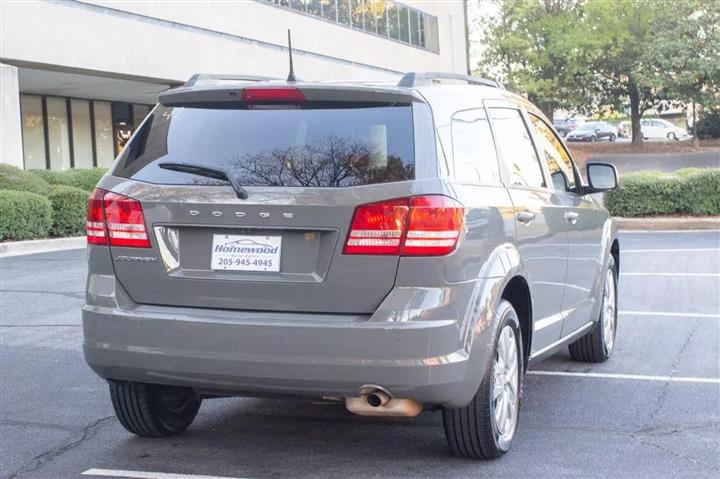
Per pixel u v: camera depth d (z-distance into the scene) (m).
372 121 4.53
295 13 35.72
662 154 49.56
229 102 4.77
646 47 47.75
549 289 5.76
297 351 4.32
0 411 6.12
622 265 14.00
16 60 23.42
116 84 29.19
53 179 23.00
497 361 4.93
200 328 4.45
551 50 47.38
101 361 4.68
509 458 5.07
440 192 4.37
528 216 5.32
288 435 5.55
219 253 4.53
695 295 10.99
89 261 4.82
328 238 4.36
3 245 16.97
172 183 4.62
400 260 4.30
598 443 5.36
